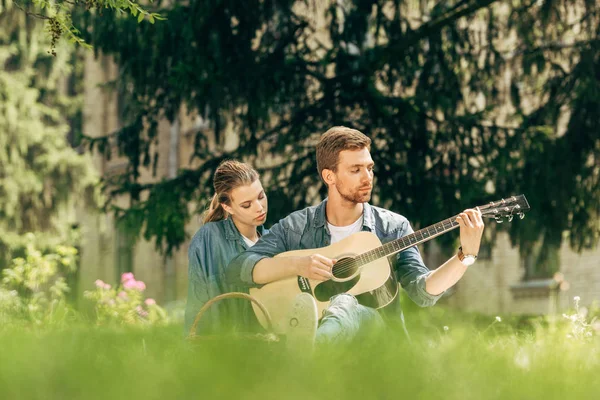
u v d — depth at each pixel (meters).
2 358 3.02
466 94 15.45
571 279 20.72
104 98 30.00
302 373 2.89
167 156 27.62
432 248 22.58
